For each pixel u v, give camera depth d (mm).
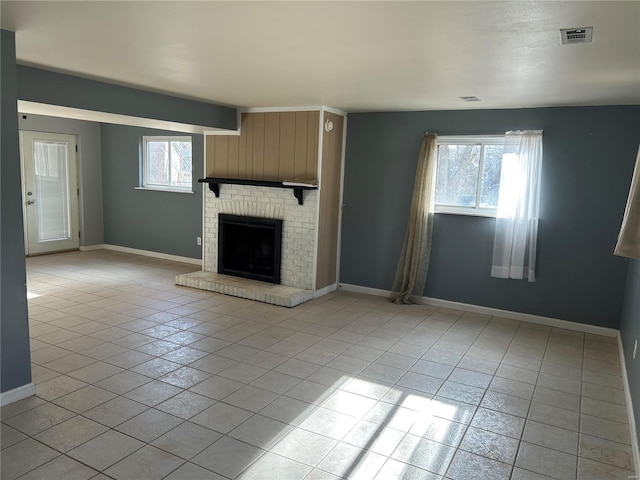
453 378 3660
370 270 6000
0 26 2666
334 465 2521
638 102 4426
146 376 3477
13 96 2787
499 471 2529
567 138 4801
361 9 2207
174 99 5059
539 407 3250
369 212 5922
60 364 3627
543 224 4973
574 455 2697
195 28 2607
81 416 2895
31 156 7367
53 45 3049
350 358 3963
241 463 2502
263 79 3971
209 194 6359
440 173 5535
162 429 2791
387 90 4273
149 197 7750
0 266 2848
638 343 3139
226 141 6156
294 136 5645
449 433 2883
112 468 2416
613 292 4750
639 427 2668
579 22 2285
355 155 5914
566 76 3434
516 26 2371
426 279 5637
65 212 7930
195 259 7402
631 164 4586
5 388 2977
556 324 5016
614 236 4703
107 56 3328
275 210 5863
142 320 4723
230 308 5219
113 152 8055
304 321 4863
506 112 5043
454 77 3609
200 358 3842
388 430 2891
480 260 5336
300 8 2221
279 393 3299
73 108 4113
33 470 2375
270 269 6004
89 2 2250
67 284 6020
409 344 4340
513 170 4965
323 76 3760
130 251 8141
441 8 2156
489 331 4785
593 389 3557
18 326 2986
